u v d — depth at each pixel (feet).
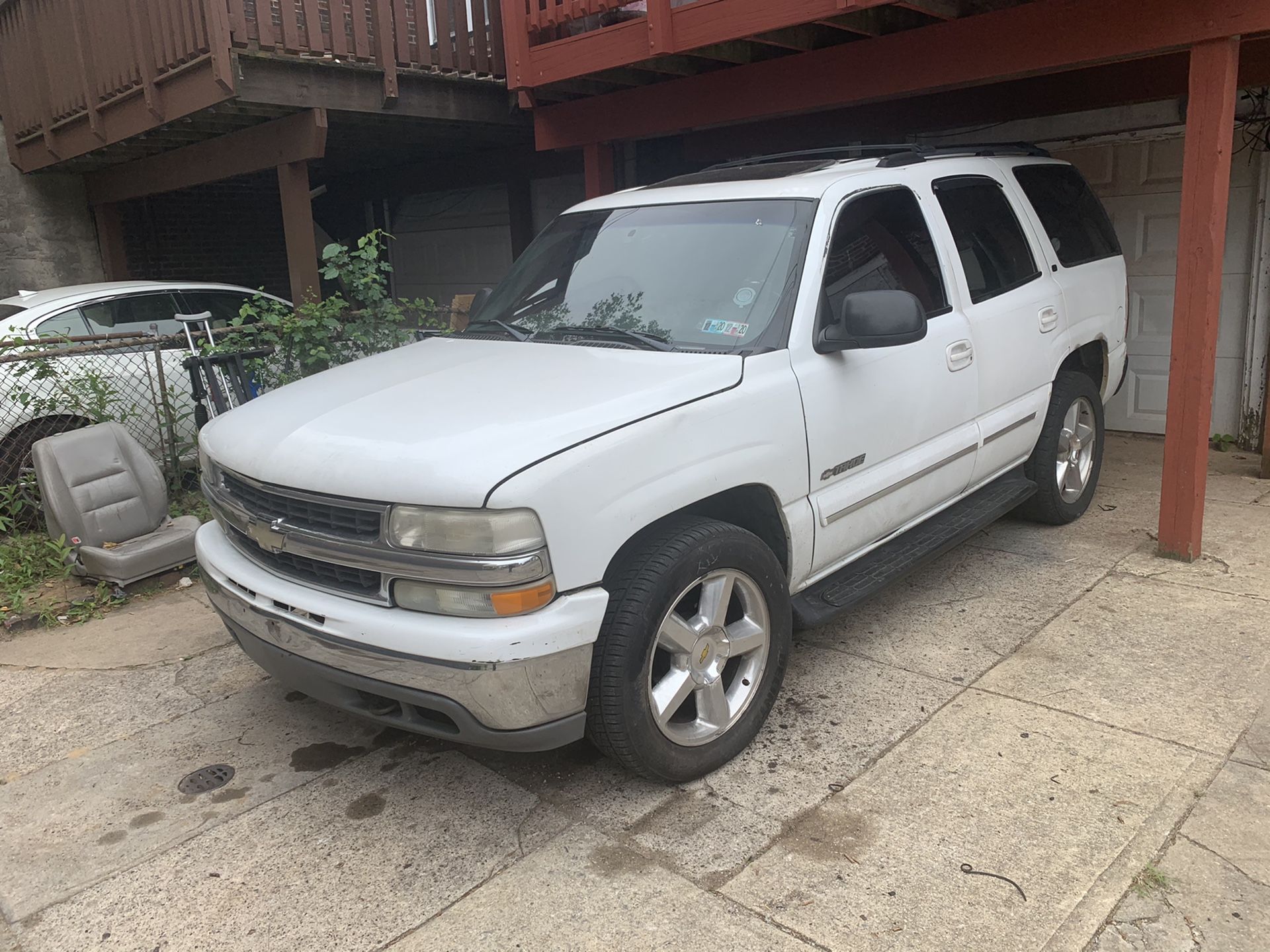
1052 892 8.47
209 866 9.51
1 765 11.67
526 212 32.53
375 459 9.15
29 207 33.12
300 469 9.62
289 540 9.82
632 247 13.20
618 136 22.02
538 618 8.68
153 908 8.93
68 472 17.03
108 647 15.05
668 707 9.91
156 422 21.62
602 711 9.45
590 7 19.67
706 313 11.71
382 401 10.54
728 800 10.15
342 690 9.86
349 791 10.75
